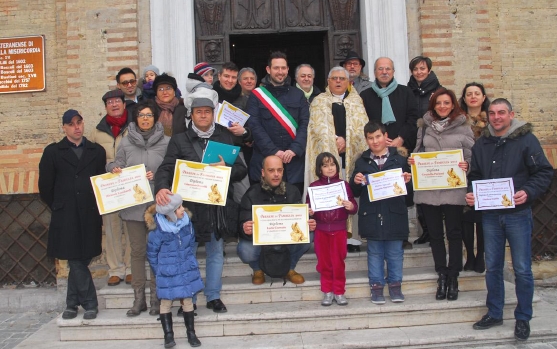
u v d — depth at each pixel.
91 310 5.07
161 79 5.70
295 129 5.65
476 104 5.44
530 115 7.26
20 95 7.13
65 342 4.97
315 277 5.61
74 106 6.84
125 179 4.88
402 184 4.95
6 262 7.16
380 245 5.16
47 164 5.09
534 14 7.32
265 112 5.63
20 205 7.18
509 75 7.26
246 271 5.84
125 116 5.82
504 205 4.55
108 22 6.88
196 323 4.88
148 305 5.36
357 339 4.72
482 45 7.02
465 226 5.55
